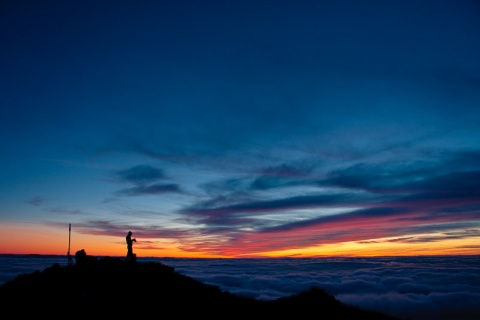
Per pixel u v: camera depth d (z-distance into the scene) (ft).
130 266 86.38
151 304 70.74
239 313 74.02
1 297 70.49
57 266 86.12
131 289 75.97
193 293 80.18
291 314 78.02
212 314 71.31
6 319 61.05
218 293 85.15
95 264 86.02
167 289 79.05
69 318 62.13
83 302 68.80
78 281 78.43
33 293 72.08
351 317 82.38
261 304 82.74
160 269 88.99
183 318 66.90
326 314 81.30
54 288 74.59
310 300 88.28
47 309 65.41
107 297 71.61
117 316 64.23
